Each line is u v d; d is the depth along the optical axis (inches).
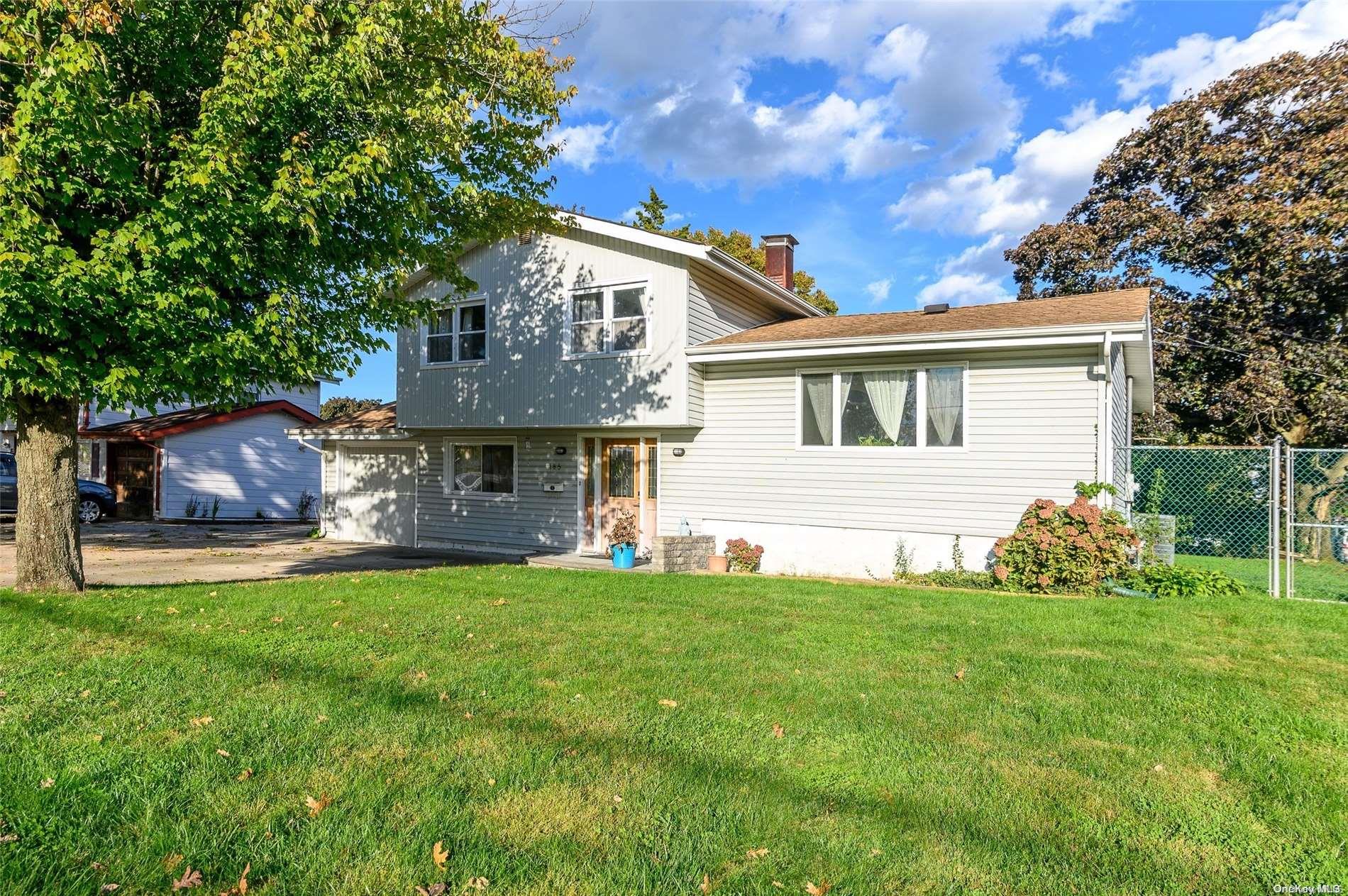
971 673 207.0
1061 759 149.2
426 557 537.0
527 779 135.3
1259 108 706.2
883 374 444.1
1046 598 335.0
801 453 468.8
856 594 343.9
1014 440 406.6
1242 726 168.4
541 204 438.6
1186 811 128.7
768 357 457.7
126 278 238.1
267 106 267.9
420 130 316.2
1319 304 649.0
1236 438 727.1
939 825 122.3
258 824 117.4
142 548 575.2
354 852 110.3
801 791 133.0
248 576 413.4
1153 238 733.9
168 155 273.0
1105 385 383.9
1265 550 631.8
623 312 509.4
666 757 146.2
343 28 305.9
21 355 241.1
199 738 150.2
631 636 246.1
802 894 103.0
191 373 271.3
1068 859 113.0
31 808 119.4
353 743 149.9
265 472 954.1
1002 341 394.0
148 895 99.1
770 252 641.6
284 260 291.3
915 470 433.1
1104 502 382.0
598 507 555.8
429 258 389.1
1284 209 636.1
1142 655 228.5
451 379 579.2
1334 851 115.8
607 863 109.0
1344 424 624.4
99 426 953.5
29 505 311.4
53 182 238.2
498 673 200.1
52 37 236.2
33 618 255.6
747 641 241.9
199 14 284.0
